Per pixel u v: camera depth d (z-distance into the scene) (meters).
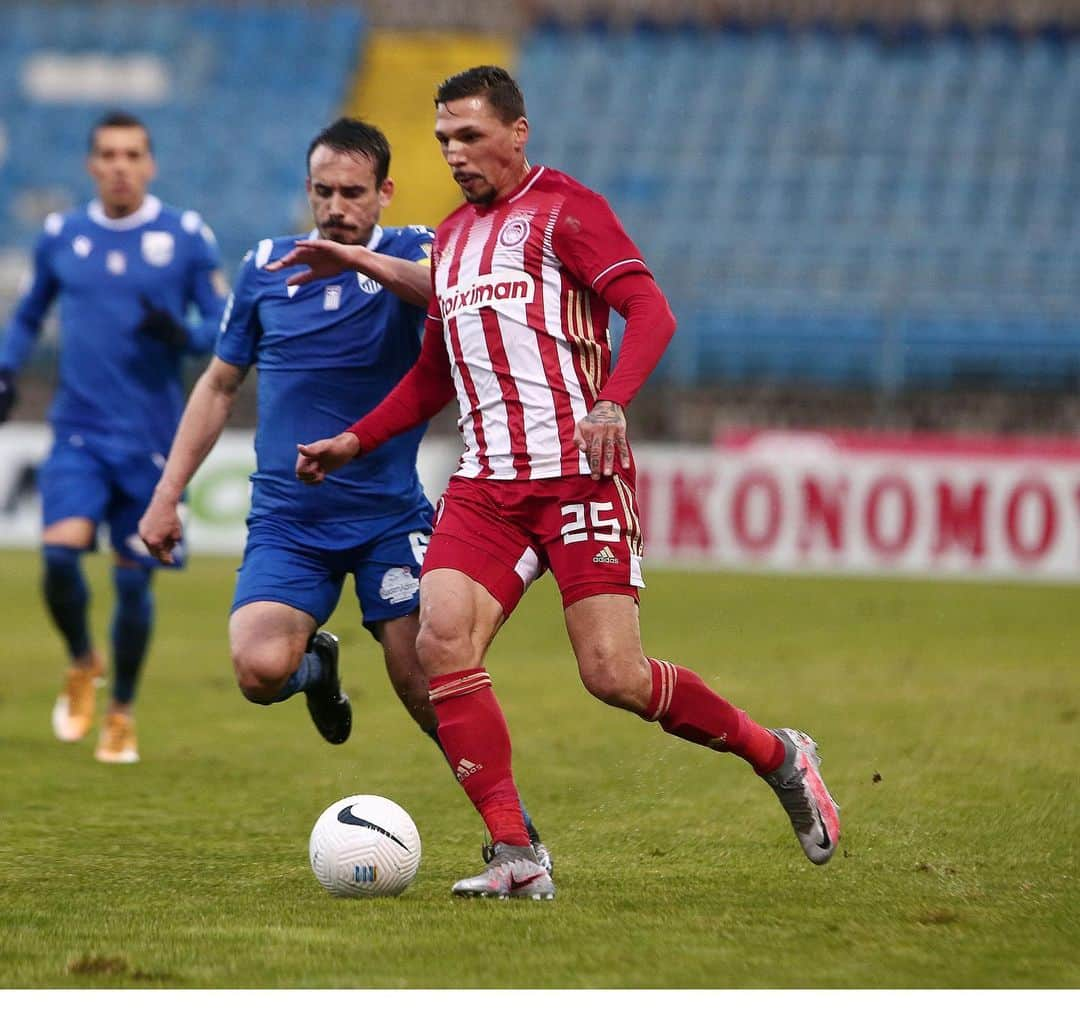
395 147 101.50
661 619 49.91
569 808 22.89
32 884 17.58
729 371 84.69
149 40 109.81
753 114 101.75
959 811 22.33
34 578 61.59
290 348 19.56
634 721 31.55
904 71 102.94
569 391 16.78
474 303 16.92
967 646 43.88
